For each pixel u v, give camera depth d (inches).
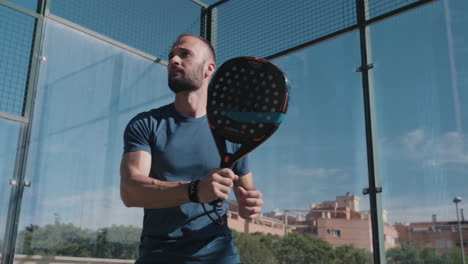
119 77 124.9
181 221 44.3
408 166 90.8
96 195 114.1
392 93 96.7
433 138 88.8
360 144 98.6
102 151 117.6
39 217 105.0
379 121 97.1
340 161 100.9
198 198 34.8
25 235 102.5
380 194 93.0
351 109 102.0
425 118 90.9
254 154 115.4
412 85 94.3
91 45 121.6
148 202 38.4
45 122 109.9
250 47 127.0
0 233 100.0
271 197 109.8
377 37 102.1
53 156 109.5
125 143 45.4
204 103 48.9
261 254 108.4
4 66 106.6
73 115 114.6
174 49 49.3
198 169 45.8
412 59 95.5
